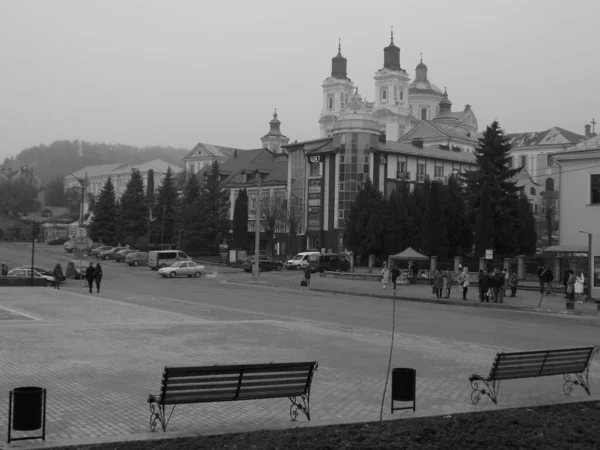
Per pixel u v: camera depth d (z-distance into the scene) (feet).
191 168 466.29
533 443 29.30
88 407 35.09
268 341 61.93
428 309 110.42
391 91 465.47
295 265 238.68
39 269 163.22
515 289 134.21
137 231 325.01
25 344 56.29
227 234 299.17
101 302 101.91
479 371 49.06
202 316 85.81
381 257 210.59
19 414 27.43
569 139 405.80
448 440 28.99
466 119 477.77
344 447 27.53
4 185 625.00
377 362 51.88
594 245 124.16
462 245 222.89
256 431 29.76
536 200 369.30
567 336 75.31
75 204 602.44
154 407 31.42
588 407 36.81
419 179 301.02
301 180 306.14
